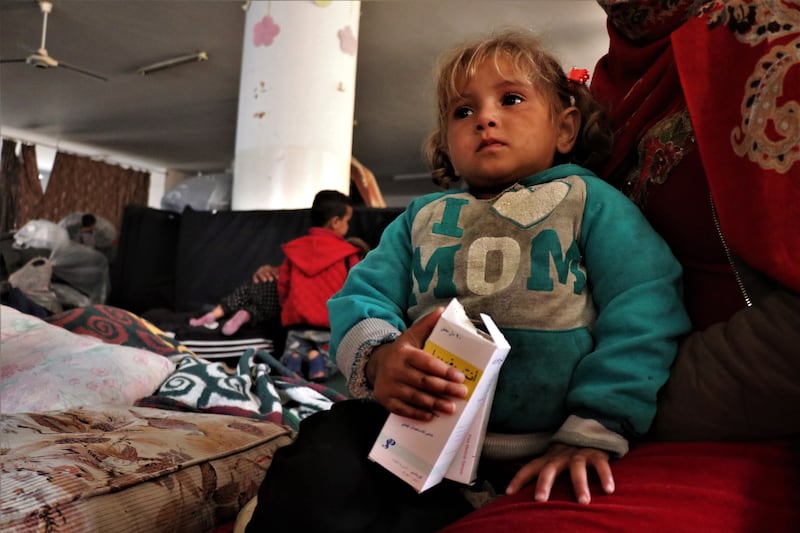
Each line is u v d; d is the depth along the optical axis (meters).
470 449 0.62
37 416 1.01
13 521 0.68
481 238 0.74
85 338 1.50
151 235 3.23
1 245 3.63
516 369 0.68
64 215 8.60
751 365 0.54
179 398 1.34
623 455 0.59
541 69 0.83
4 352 1.38
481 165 0.80
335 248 2.35
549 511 0.54
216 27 4.95
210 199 5.09
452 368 0.58
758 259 0.54
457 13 4.43
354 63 3.23
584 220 0.72
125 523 0.78
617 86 0.91
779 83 0.56
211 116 7.20
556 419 0.68
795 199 0.53
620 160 0.82
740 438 0.57
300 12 3.07
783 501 0.51
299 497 0.61
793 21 0.58
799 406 0.52
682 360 0.60
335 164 3.09
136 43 5.31
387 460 0.61
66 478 0.77
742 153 0.58
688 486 0.53
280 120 3.05
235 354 2.48
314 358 2.21
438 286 0.75
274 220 2.88
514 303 0.69
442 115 0.92
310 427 0.68
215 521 0.93
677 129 0.71
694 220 0.66
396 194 11.02
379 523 0.63
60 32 5.16
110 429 1.02
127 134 8.00
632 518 0.51
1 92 6.55
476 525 0.56
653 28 0.79
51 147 8.61
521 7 4.29
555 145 0.85
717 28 0.64
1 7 4.74
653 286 0.64
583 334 0.68
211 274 2.94
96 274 3.82
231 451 1.00
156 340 1.78
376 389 0.63
